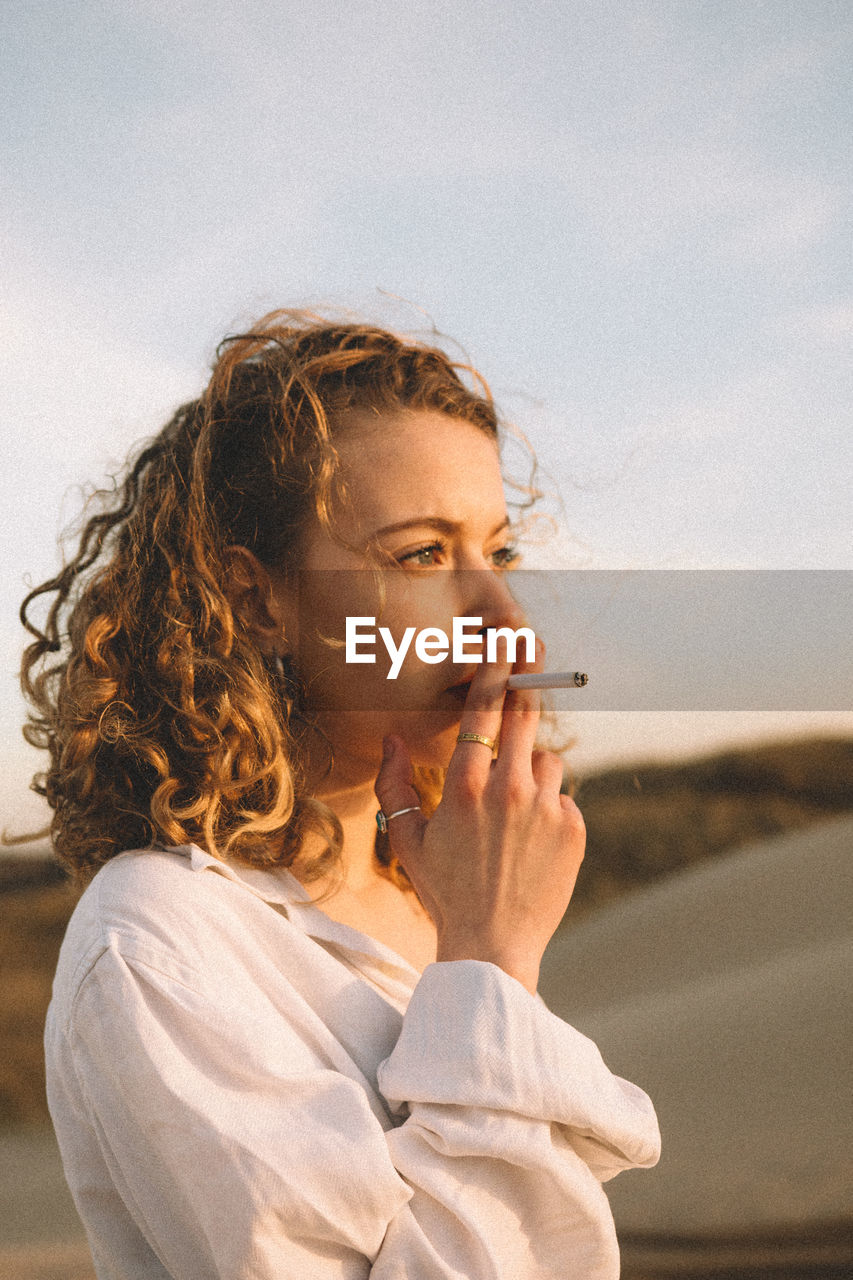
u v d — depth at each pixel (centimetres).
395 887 134
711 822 855
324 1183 83
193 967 94
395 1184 85
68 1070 100
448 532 115
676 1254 418
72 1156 103
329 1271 84
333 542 113
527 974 102
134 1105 88
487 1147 89
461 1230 87
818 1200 445
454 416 118
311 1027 97
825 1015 614
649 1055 596
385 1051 102
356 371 117
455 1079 92
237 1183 82
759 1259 411
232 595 120
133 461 143
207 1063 89
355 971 110
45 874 747
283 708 117
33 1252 489
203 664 113
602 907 834
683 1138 510
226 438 123
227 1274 82
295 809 115
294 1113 87
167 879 101
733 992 662
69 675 123
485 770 110
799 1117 518
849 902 752
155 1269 100
